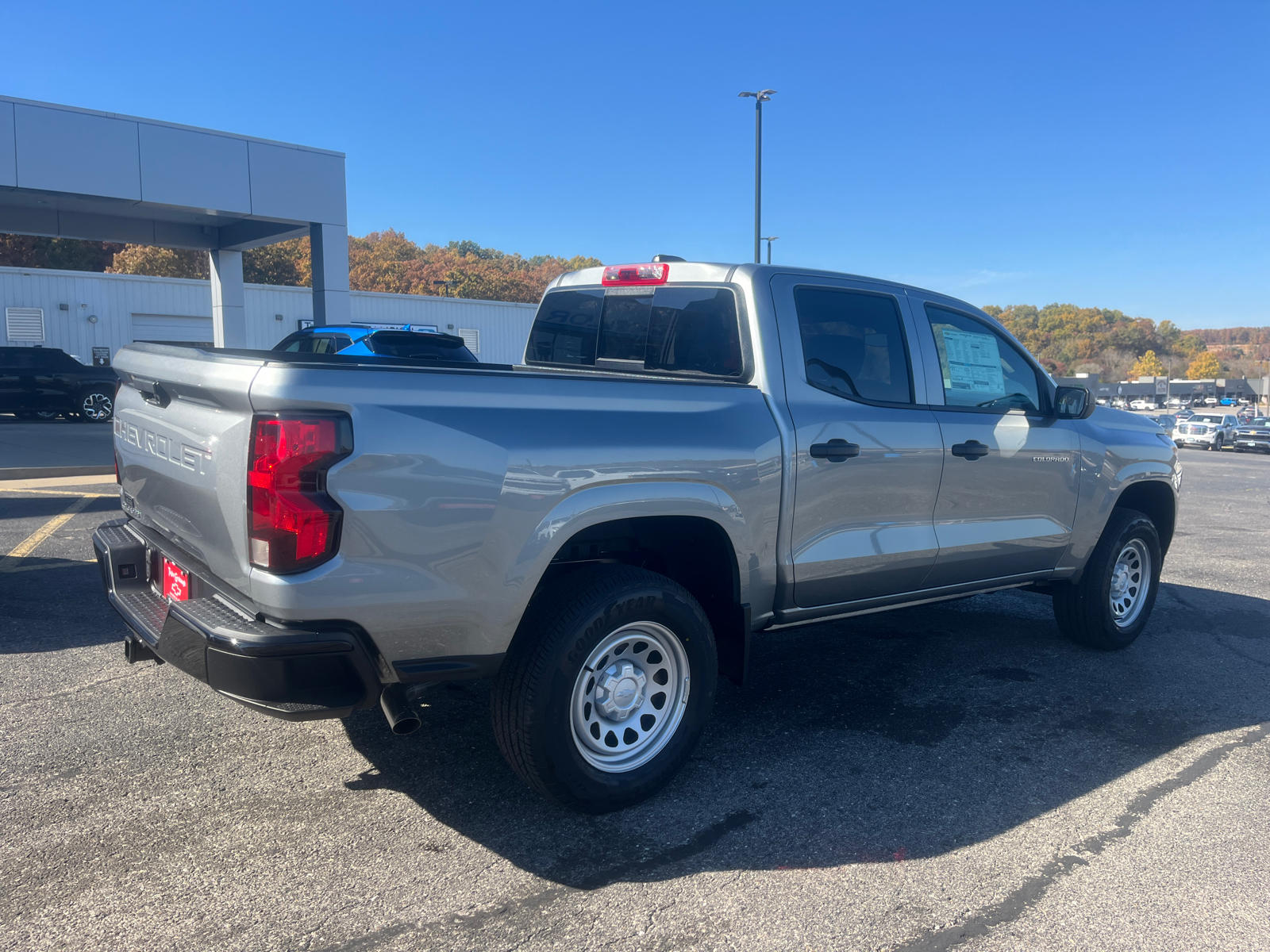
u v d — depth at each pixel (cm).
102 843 270
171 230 1994
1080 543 466
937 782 328
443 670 263
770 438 331
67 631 471
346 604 240
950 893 255
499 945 226
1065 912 246
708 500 310
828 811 304
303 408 234
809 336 360
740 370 350
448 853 270
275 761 329
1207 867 272
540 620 280
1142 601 507
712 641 317
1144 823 300
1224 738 377
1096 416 489
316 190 1717
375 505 241
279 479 231
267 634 236
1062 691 431
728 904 247
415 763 331
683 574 343
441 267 10950
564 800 287
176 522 288
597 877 259
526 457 266
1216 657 495
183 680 407
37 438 1507
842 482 355
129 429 329
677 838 283
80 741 341
